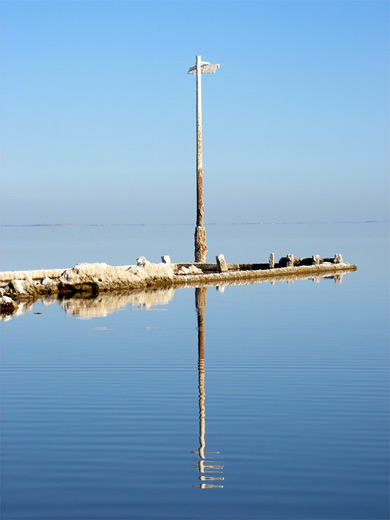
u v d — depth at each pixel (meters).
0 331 18.25
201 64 40.34
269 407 10.77
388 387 11.89
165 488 7.76
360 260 50.34
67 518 7.11
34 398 11.34
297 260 42.47
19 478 8.06
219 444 9.12
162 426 9.86
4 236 138.88
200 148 40.12
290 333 17.70
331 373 12.95
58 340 16.77
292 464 8.41
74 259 52.03
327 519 7.04
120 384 12.24
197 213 40.25
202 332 17.92
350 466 8.34
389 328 18.47
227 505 7.34
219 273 34.84
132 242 90.56
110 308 23.30
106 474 8.15
